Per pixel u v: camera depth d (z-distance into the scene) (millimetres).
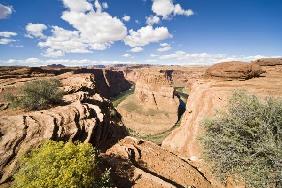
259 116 10070
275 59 45750
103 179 9969
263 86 24109
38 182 8188
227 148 10352
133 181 11773
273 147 8570
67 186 8336
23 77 43875
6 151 10617
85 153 9883
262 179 8750
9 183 9969
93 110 17594
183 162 15969
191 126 23734
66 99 20516
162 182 11820
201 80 32375
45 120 13117
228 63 30766
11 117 12570
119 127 23188
